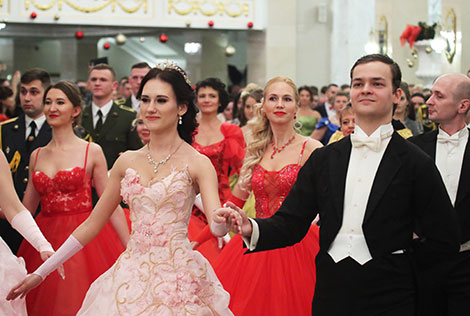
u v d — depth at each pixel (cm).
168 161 405
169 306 377
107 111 789
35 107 659
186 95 409
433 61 1769
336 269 355
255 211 590
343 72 1894
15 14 1731
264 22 1895
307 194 374
